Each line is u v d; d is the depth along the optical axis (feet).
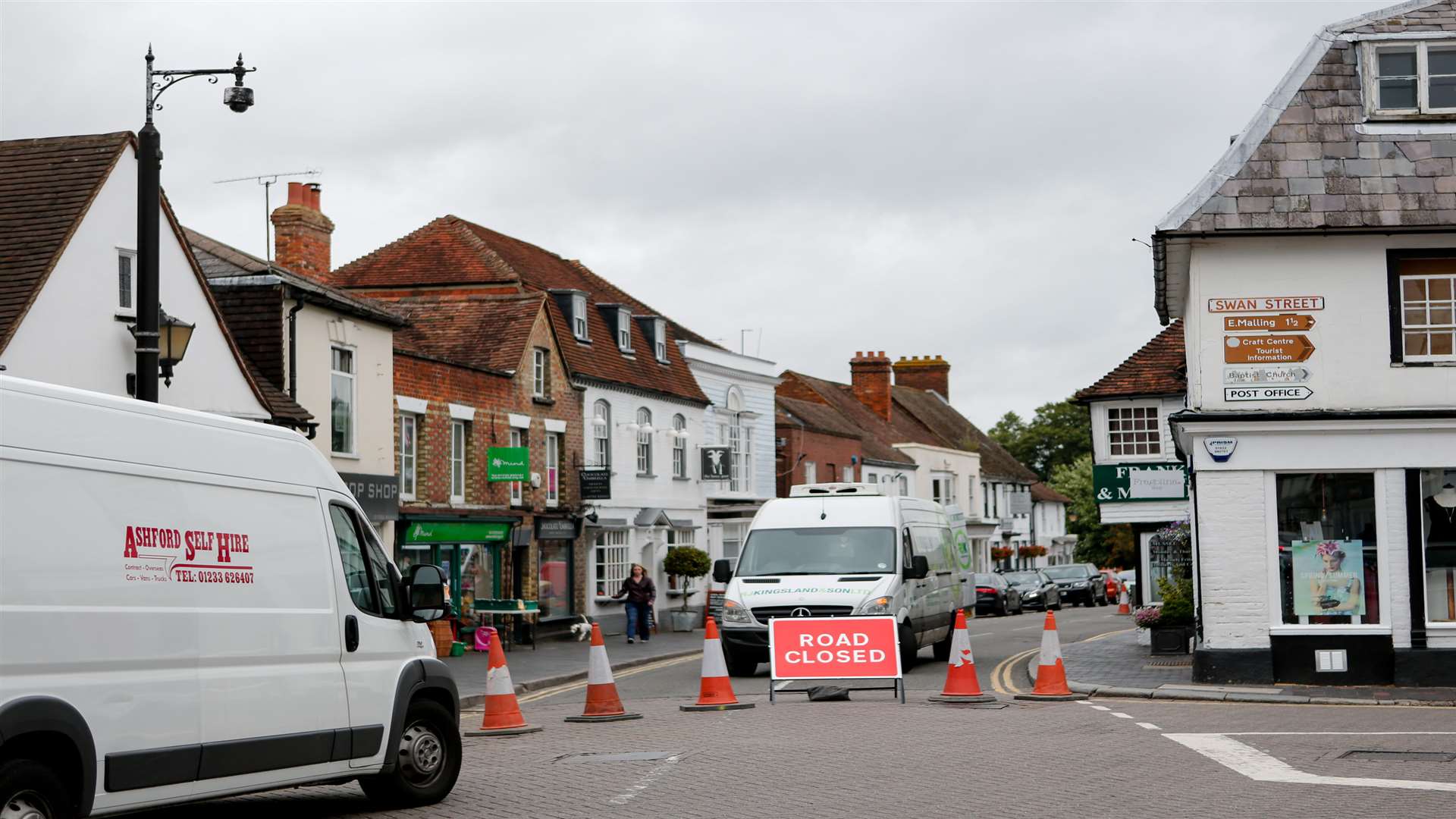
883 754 41.06
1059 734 45.50
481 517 105.81
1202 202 64.08
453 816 32.89
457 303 121.70
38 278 64.90
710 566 143.74
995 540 253.03
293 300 86.48
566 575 124.88
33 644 24.43
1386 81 65.46
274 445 31.42
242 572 29.66
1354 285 63.87
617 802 33.65
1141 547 114.11
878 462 205.98
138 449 27.25
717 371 160.97
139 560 26.94
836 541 76.84
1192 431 63.98
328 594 32.32
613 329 140.46
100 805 25.73
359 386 93.04
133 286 71.36
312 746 31.12
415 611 35.14
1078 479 309.42
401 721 34.09
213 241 91.45
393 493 94.89
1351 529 63.16
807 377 216.13
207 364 75.77
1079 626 128.77
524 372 117.08
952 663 57.98
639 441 141.08
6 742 23.73
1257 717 50.96
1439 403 63.21
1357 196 63.57
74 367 67.10
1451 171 63.77
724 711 55.36
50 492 25.13
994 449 274.57
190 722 27.86
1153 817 30.63
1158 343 119.34
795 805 32.71
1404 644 62.23
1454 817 30.40
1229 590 63.62
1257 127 65.26
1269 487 63.57
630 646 111.24
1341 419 62.64
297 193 107.76
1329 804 32.07
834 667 57.98
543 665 89.04
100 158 70.95
